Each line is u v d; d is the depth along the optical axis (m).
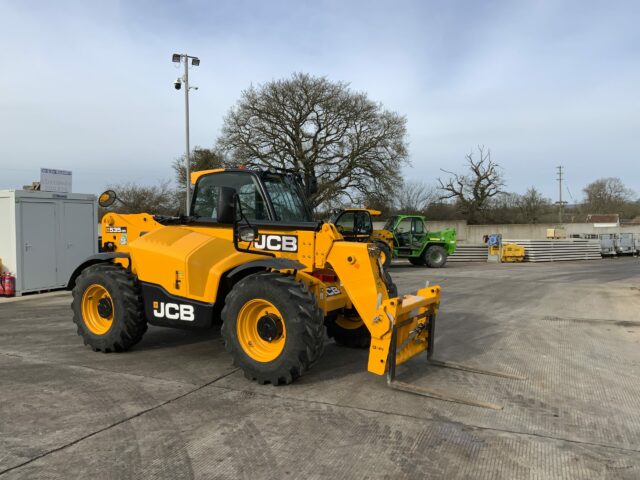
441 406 4.18
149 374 4.96
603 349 6.32
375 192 33.12
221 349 5.95
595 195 69.12
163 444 3.40
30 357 5.59
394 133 33.00
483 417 3.96
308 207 6.08
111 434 3.55
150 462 3.15
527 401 4.36
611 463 3.23
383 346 4.46
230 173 5.65
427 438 3.55
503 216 46.41
